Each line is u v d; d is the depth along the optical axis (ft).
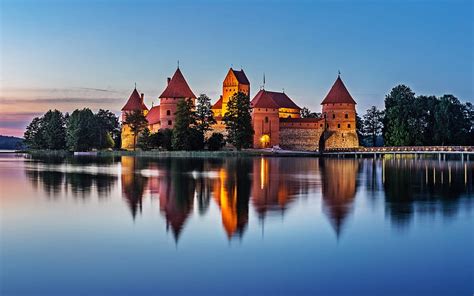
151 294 64.69
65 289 66.39
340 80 476.54
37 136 583.99
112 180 188.85
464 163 306.35
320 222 103.40
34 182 182.91
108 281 68.85
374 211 116.26
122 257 78.69
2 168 264.93
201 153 399.44
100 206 124.26
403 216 109.70
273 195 144.46
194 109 437.99
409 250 82.02
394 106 429.38
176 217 109.09
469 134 432.66
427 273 71.51
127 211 116.67
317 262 76.18
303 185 170.71
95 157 411.95
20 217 109.60
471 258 77.77
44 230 96.63
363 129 565.94
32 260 77.41
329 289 66.03
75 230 96.63
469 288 66.33
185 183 176.76
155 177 200.95
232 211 116.57
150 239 89.30
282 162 313.32
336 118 468.75
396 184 174.60
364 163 305.12
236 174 215.72
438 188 162.50
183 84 486.79
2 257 78.89
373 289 66.03
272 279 69.31
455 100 435.12
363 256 78.84
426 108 430.20
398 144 409.69
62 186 168.45
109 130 600.39
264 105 457.68
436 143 415.44
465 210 117.29
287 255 79.46
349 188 162.09
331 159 360.28
